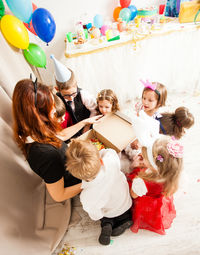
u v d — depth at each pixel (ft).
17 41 4.09
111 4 5.98
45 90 2.46
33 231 3.69
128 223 3.94
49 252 3.78
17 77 4.33
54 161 2.61
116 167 3.28
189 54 6.08
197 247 3.77
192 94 6.97
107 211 3.71
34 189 4.35
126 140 4.19
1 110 3.36
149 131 2.89
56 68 4.12
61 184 2.95
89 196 3.09
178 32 5.44
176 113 4.07
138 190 3.25
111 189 3.25
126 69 6.16
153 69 6.43
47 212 4.36
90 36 5.84
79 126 4.46
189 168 4.99
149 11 5.72
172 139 2.81
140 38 5.30
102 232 3.83
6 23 3.83
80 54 5.30
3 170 3.13
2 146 3.20
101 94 4.67
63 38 6.48
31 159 2.60
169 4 5.84
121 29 5.68
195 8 5.19
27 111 2.32
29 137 2.58
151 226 3.91
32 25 4.72
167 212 3.86
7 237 2.79
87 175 2.60
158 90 4.26
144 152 2.94
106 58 5.60
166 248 3.84
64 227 4.17
